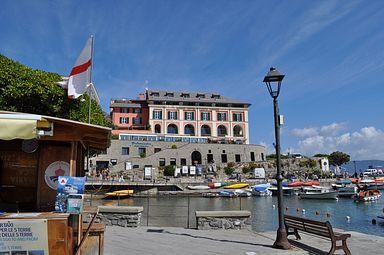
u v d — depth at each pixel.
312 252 9.57
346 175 82.94
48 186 8.14
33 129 5.93
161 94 97.12
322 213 34.97
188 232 12.69
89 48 12.42
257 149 85.38
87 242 7.62
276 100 10.88
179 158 76.81
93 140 8.35
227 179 68.62
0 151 8.41
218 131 96.00
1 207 7.97
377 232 23.55
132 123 94.31
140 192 57.06
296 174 78.38
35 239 5.83
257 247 10.13
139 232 12.52
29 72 15.74
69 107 16.02
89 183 53.47
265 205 42.41
